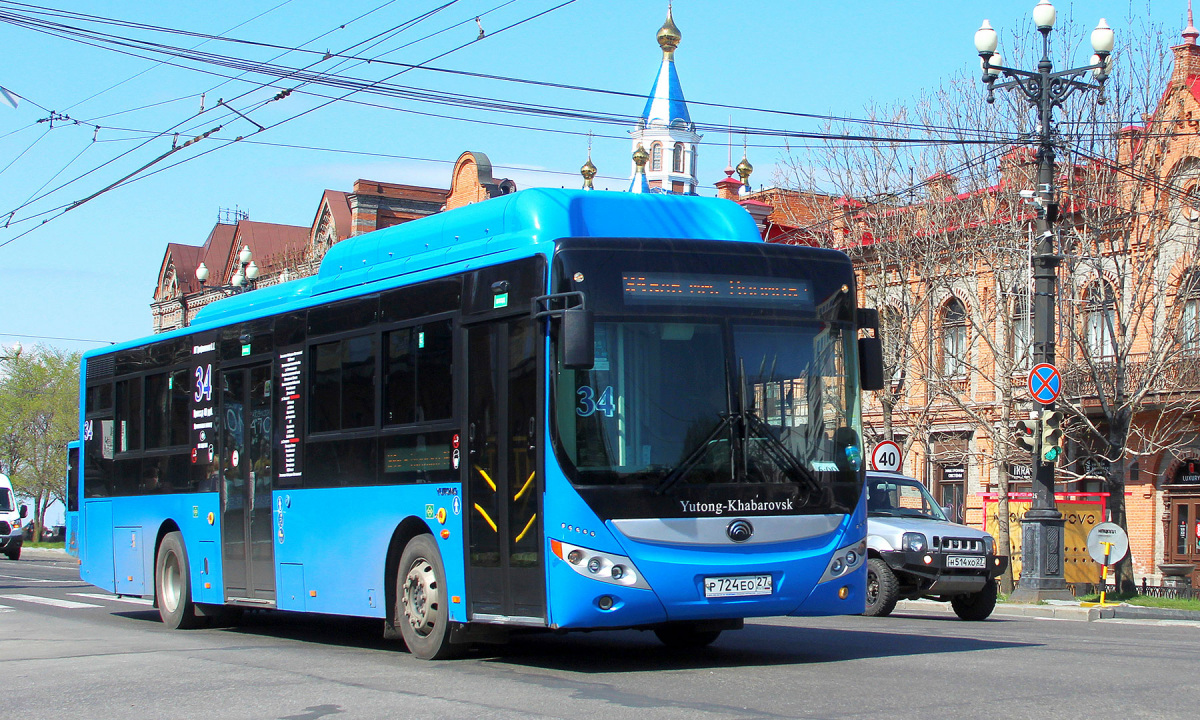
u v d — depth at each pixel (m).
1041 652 12.18
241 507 15.14
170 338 17.20
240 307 15.84
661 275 10.84
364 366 13.01
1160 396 30.05
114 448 18.59
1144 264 28.11
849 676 10.19
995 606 21.28
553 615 10.41
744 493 10.72
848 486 11.16
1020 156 28.59
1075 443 32.88
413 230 13.09
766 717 8.15
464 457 11.48
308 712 8.81
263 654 12.76
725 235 11.88
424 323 12.17
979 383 34.97
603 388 10.54
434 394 11.95
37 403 67.38
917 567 18.00
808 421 11.09
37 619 18.09
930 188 30.41
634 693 9.40
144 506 17.55
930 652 12.23
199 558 16.06
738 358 10.90
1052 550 22.80
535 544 10.62
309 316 14.02
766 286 11.14
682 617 10.55
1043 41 23.08
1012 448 28.50
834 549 10.98
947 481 36.59
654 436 10.57
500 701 9.10
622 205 11.60
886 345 31.27
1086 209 28.23
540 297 10.67
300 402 14.04
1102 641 13.96
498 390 11.16
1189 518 31.27
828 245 32.94
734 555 10.62
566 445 10.44
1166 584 30.11
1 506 47.19
